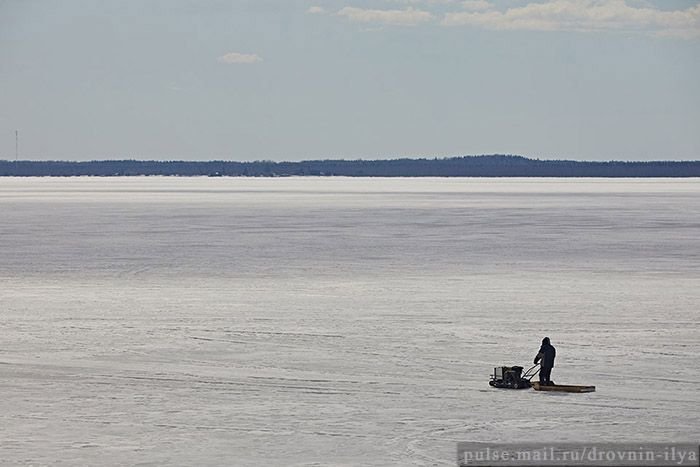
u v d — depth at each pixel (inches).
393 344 4092.0
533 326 4500.5
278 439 2844.5
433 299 5334.6
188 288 5802.2
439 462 2662.4
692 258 7519.7
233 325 4537.4
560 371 3624.5
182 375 3563.0
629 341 4143.7
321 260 7362.2
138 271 6663.4
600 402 3206.2
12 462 2655.0
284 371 3624.5
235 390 3351.4
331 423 2989.7
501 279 6215.6
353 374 3580.2
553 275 6427.2
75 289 5772.6
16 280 6190.9
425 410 3122.5
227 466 2637.8
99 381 3479.3
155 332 4365.2
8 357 3855.8
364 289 5743.1
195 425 2967.5
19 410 3117.6
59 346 4060.0
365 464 2647.6
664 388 3373.5
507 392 3336.6
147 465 2640.3
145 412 3100.4
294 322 4613.7
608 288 5787.4
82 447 2773.1
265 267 6889.8
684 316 4766.2
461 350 3981.3
